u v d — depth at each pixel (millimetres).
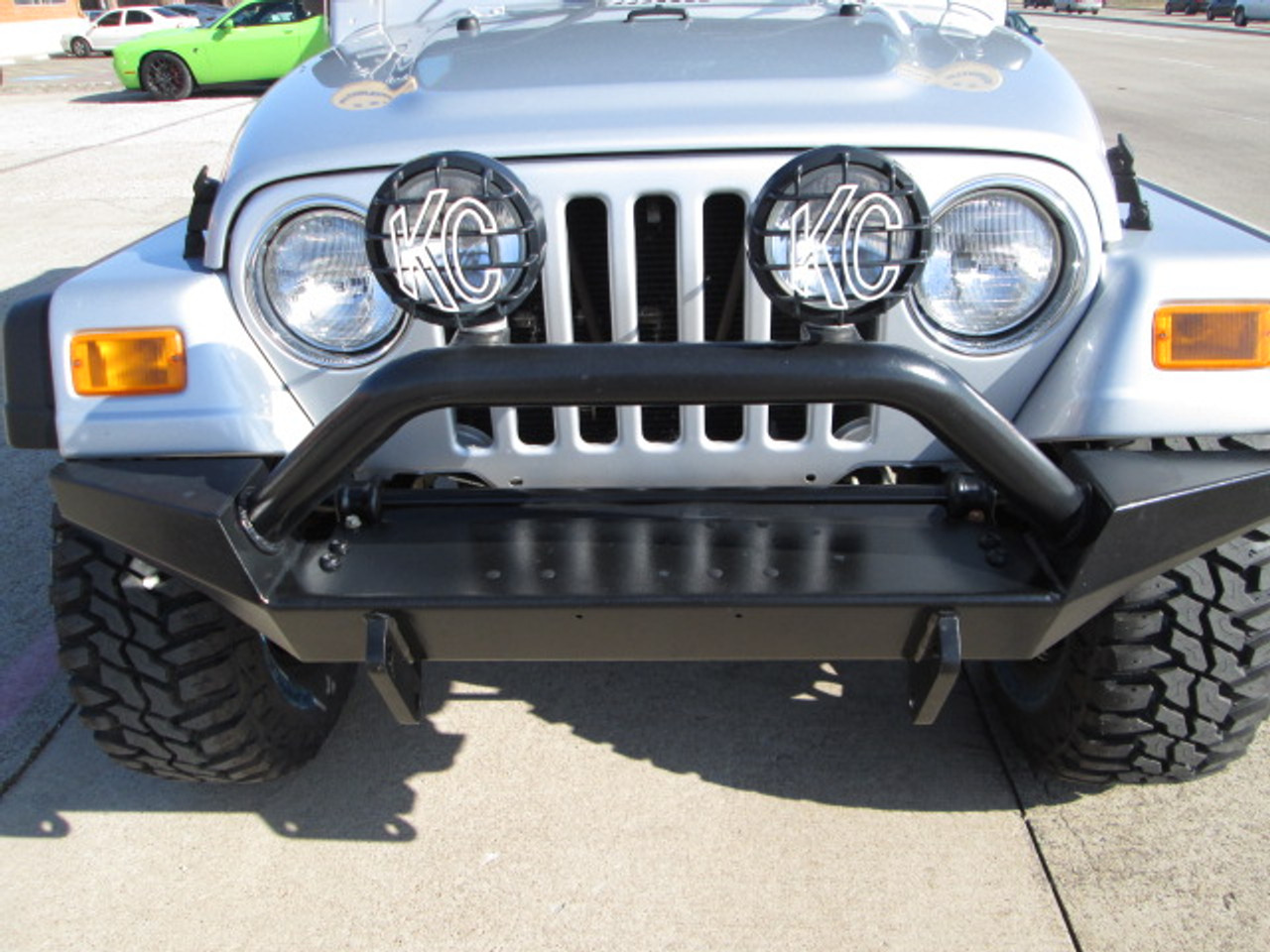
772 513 1823
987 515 1766
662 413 1979
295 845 2330
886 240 1479
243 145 1919
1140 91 14383
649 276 1891
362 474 1952
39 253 7031
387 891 2201
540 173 1752
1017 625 1677
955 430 1523
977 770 2447
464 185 1489
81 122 13656
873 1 2605
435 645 1779
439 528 1815
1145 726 2006
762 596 1633
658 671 2840
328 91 2061
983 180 1722
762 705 2691
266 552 1730
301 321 1829
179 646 2021
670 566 1707
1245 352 1709
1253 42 24562
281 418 1854
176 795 2490
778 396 1483
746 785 2430
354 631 1731
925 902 2111
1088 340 1754
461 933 2092
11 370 1868
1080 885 2135
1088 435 1737
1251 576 1864
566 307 1825
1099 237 1761
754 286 1825
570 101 1833
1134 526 1611
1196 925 2035
